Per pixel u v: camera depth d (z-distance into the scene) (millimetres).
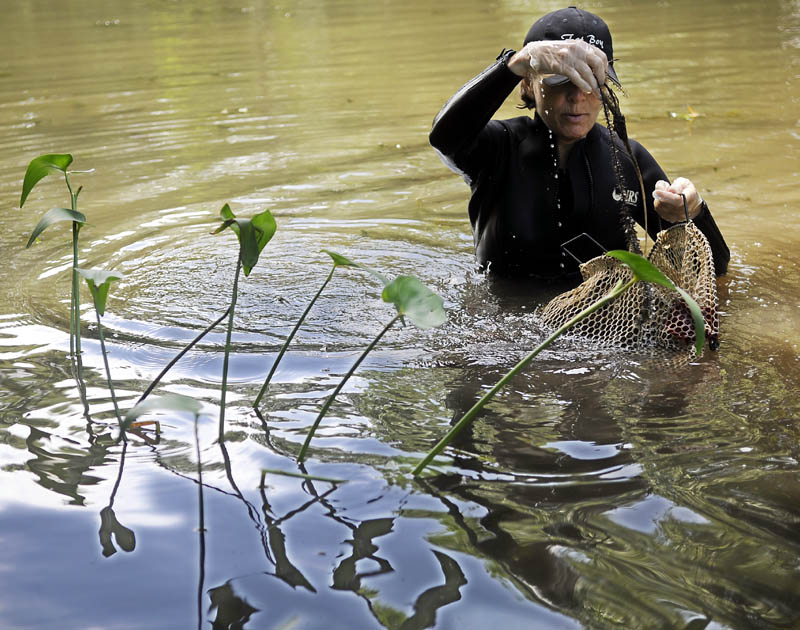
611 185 2734
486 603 1282
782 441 1734
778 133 4398
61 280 2875
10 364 2188
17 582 1352
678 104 5070
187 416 1883
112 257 3105
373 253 3105
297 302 2637
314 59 6922
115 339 2354
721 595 1288
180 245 3219
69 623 1265
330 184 3955
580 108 2561
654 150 4223
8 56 7609
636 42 7109
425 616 1258
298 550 1414
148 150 4566
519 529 1462
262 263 3021
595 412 1885
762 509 1506
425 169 4141
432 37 7629
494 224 2809
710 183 3721
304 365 2166
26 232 3404
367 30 8297
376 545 1423
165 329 2426
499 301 2617
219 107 5426
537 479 1619
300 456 1694
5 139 4824
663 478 1612
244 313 2553
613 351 2229
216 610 1282
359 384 2049
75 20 9789
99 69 6852
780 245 3010
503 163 2768
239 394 2002
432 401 1956
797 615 1243
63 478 1643
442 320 1541
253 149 4531
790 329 2320
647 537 1434
